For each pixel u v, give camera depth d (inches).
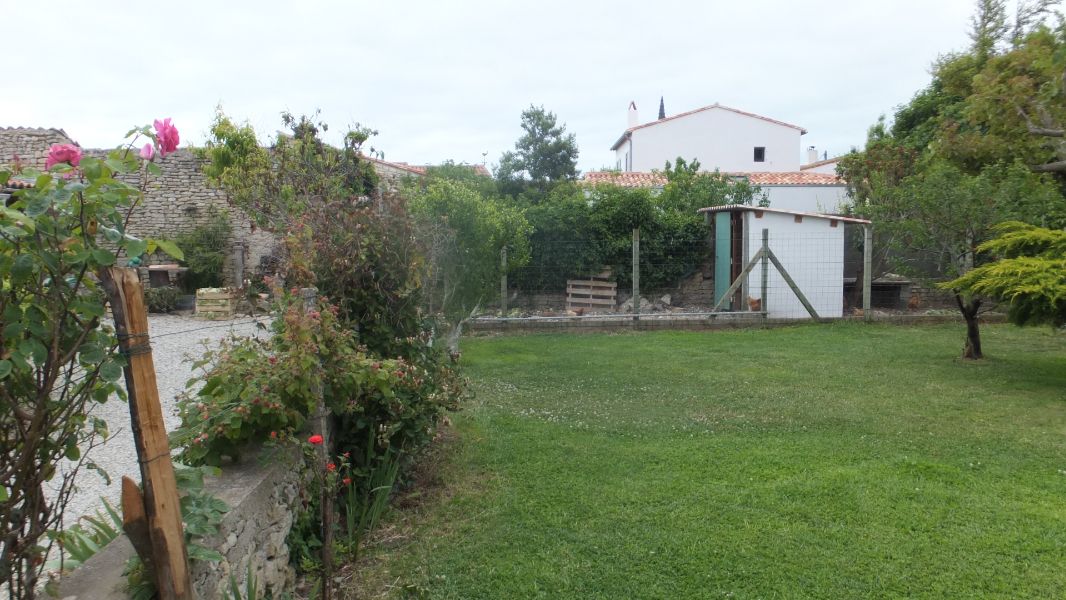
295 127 283.6
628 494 182.7
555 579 139.3
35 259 70.4
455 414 262.2
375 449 176.2
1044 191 422.9
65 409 76.3
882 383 322.0
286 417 126.2
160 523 81.7
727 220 591.8
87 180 76.7
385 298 194.4
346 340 154.9
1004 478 192.1
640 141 1472.7
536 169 1002.7
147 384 81.0
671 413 268.8
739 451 217.5
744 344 452.1
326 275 183.9
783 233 565.9
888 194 565.9
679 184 775.1
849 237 657.6
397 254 197.5
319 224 191.5
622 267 613.9
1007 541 152.6
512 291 605.6
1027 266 310.0
